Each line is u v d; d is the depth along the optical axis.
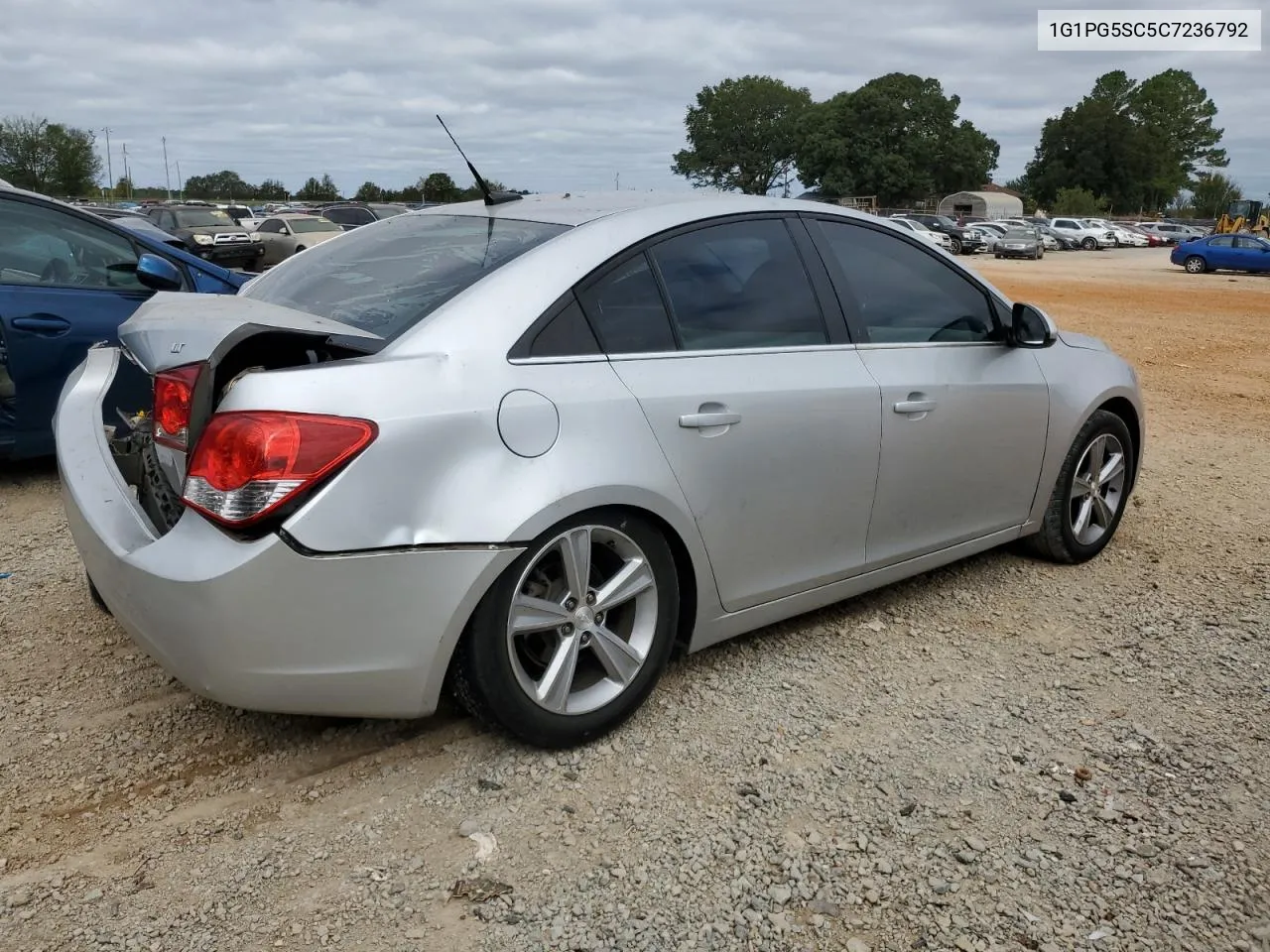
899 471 3.86
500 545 2.78
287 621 2.61
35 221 5.65
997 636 4.02
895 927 2.44
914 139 101.44
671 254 3.38
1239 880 2.61
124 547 2.83
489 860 2.64
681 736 3.23
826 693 3.53
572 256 3.16
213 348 2.74
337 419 2.61
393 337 2.86
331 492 2.60
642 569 3.16
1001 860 2.68
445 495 2.74
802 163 107.38
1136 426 5.07
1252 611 4.30
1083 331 16.23
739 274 3.54
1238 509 5.86
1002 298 4.40
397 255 3.47
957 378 4.05
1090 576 4.69
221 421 2.61
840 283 3.81
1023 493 4.46
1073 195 103.94
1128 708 3.47
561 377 2.98
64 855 2.65
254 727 3.26
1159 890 2.57
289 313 3.02
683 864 2.64
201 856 2.65
